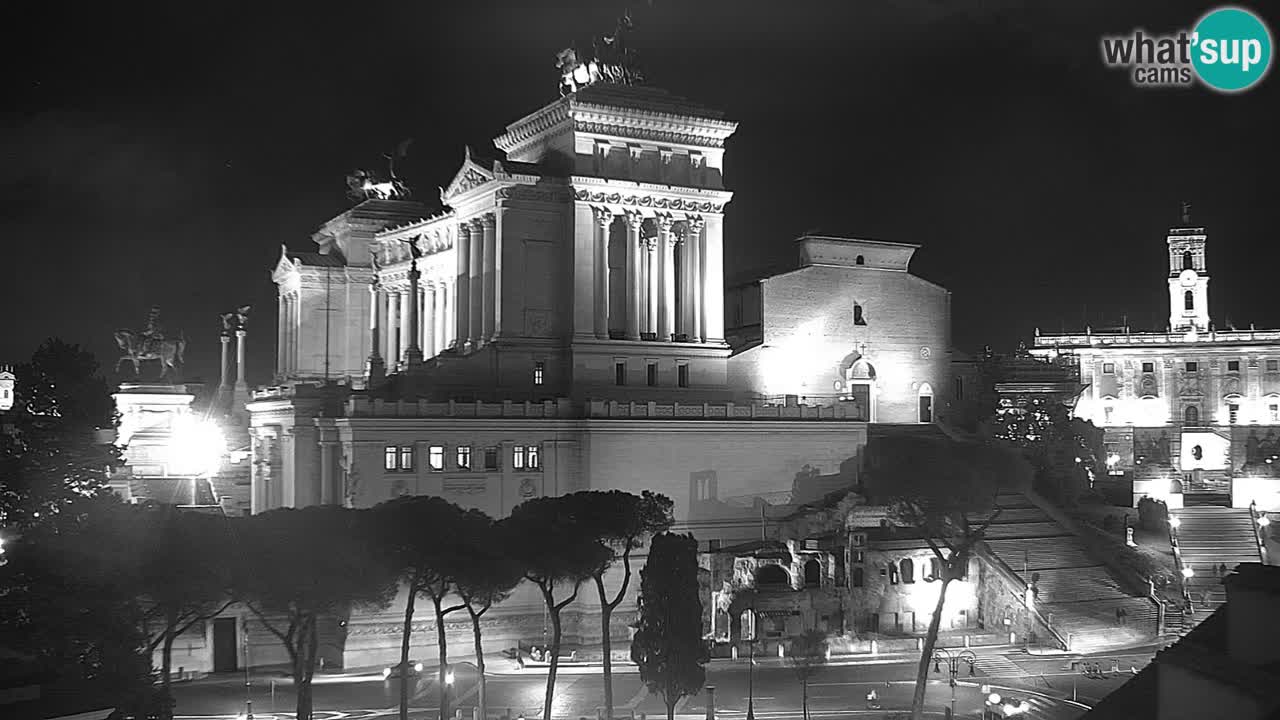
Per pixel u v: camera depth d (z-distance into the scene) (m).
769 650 99.12
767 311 127.56
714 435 115.62
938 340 137.12
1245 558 119.44
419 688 88.50
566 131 119.44
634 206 119.69
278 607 65.44
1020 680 90.12
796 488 119.38
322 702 84.19
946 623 106.81
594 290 117.81
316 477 113.50
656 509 86.12
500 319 115.75
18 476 83.38
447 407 105.56
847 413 122.69
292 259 150.25
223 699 84.50
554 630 77.62
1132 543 117.75
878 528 110.44
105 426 89.75
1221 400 178.75
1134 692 44.44
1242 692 34.97
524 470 108.50
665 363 120.69
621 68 123.81
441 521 73.69
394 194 158.62
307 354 149.62
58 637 57.72
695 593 75.19
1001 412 139.25
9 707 50.25
